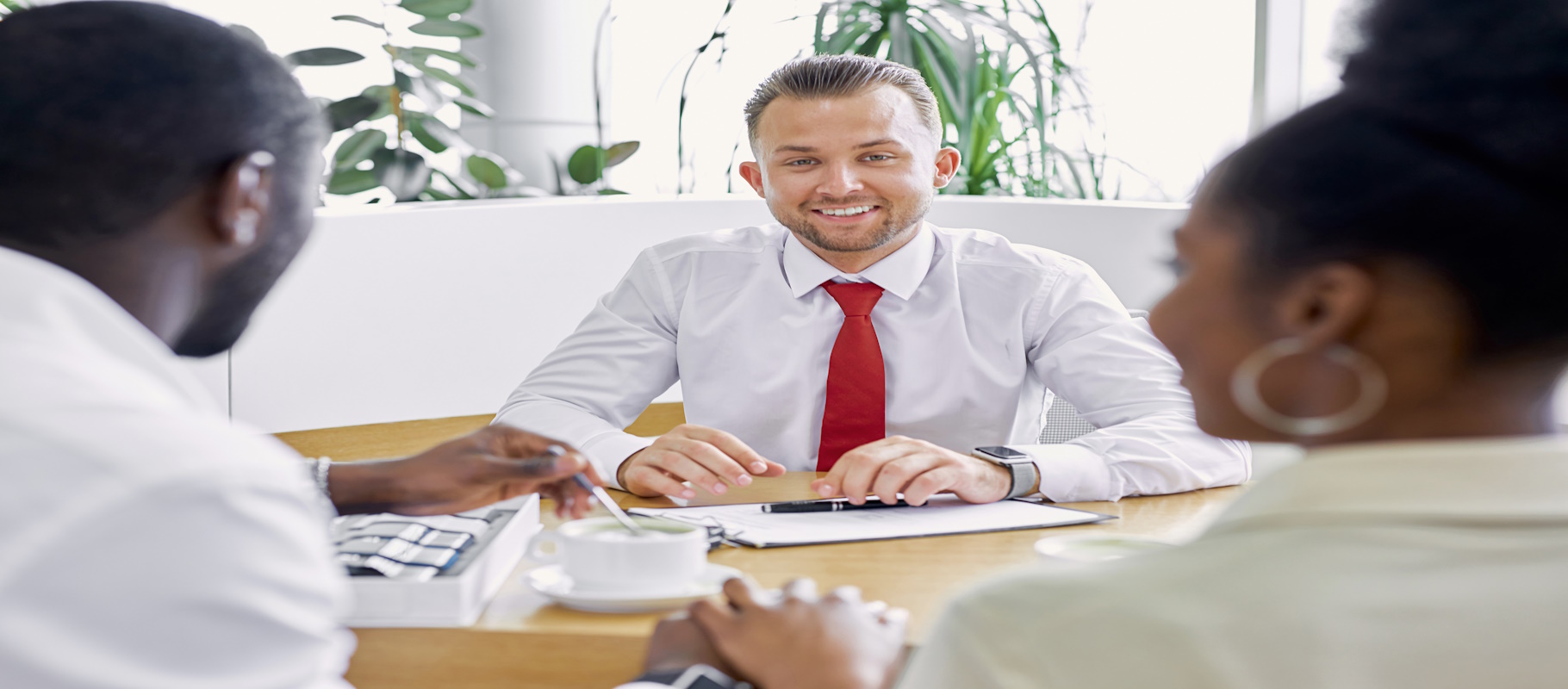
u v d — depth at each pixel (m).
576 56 3.21
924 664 0.60
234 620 0.50
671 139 3.22
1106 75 3.15
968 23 3.05
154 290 0.67
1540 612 0.49
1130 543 1.02
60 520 0.46
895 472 1.33
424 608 0.91
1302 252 0.53
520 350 2.70
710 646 0.80
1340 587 0.51
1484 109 0.50
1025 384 2.01
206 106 0.66
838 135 1.81
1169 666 0.52
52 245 0.63
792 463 1.94
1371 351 0.53
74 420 0.49
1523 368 0.52
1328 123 0.55
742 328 1.95
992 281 1.95
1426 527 0.52
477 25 3.18
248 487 0.51
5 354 0.51
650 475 1.41
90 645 0.46
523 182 3.18
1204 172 0.61
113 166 0.63
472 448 1.15
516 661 0.90
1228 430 0.61
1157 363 1.84
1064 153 3.07
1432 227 0.50
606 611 0.95
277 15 2.89
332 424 2.51
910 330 1.91
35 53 0.64
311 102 0.76
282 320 2.44
